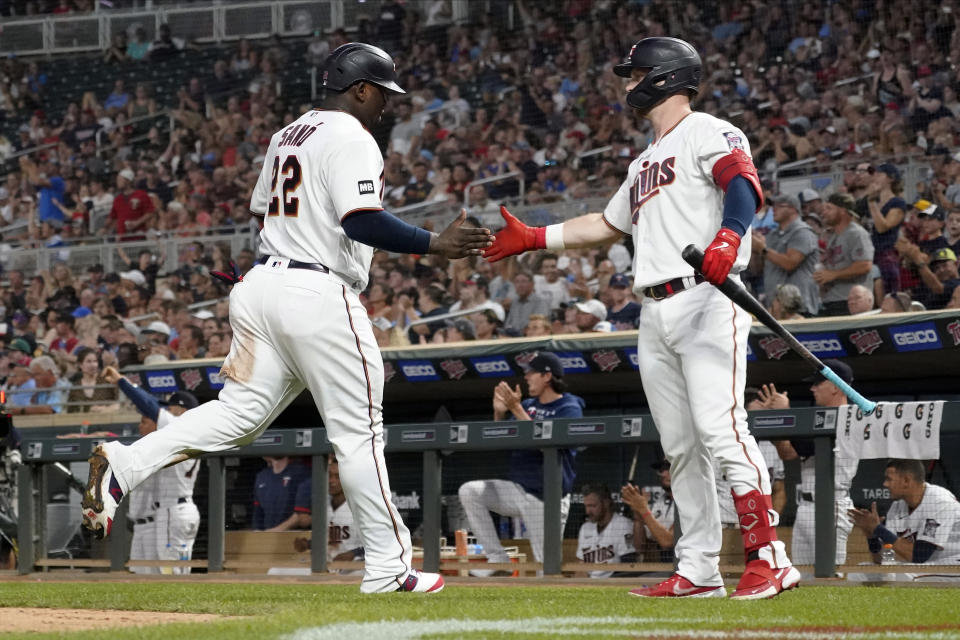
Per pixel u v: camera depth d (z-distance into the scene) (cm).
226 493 2367
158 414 2684
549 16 6253
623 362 2891
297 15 7194
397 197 5628
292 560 2303
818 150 4853
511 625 1074
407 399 3466
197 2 7362
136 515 2416
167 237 5581
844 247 3475
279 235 1491
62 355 4941
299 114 6919
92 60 7438
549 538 2109
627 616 1174
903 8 5069
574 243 1650
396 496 2316
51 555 2462
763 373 2944
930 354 2630
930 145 4622
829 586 1800
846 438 1922
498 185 5344
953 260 3459
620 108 5666
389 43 6812
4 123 7362
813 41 5350
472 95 6253
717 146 1448
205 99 7119
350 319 1464
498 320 3981
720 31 5738
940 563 1855
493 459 2203
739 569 2000
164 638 945
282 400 1517
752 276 3716
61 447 2441
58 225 6581
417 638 952
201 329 4478
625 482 2086
